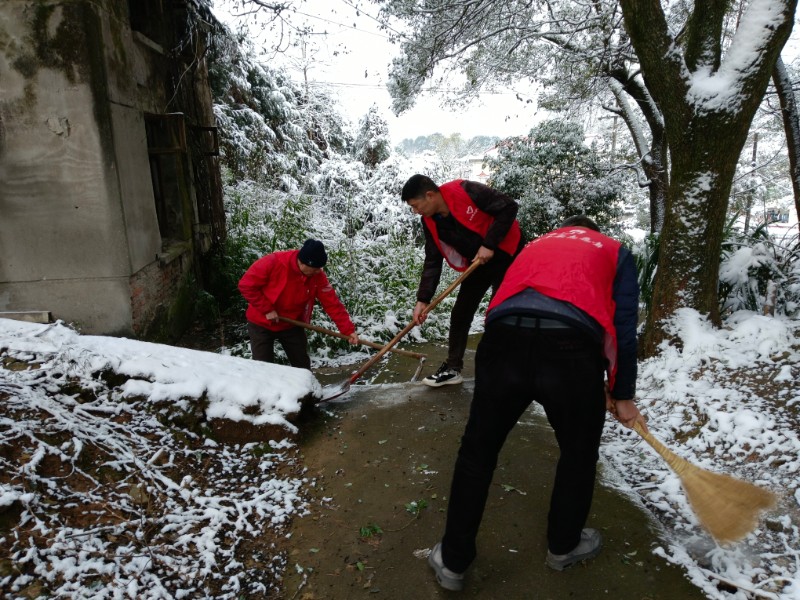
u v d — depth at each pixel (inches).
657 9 142.6
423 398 151.0
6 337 122.9
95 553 78.9
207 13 254.1
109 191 157.2
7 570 72.2
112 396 110.9
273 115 523.8
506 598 79.3
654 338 156.9
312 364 213.8
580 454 76.0
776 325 139.8
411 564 86.3
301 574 84.3
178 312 215.3
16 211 154.4
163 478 98.1
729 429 114.2
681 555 86.4
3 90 147.9
